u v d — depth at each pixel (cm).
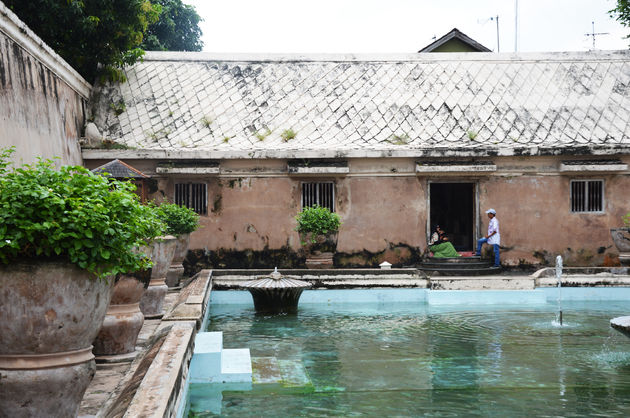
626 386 609
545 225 1499
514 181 1499
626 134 1502
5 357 347
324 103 1597
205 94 1608
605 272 1305
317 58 1734
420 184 1494
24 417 348
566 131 1511
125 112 1532
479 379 634
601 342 823
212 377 605
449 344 809
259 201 1477
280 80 1667
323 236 1335
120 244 375
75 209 354
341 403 548
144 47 2278
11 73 934
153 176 1448
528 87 1639
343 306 1171
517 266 1495
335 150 1436
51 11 1308
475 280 1263
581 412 527
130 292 565
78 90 1402
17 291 339
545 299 1231
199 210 1473
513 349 778
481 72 1686
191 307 765
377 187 1491
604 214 1504
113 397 434
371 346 796
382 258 1489
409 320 1002
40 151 1066
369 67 1714
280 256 1478
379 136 1502
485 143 1477
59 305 346
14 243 332
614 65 1705
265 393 575
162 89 1609
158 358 482
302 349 778
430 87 1641
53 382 349
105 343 559
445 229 1916
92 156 1393
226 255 1471
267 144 1469
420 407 540
